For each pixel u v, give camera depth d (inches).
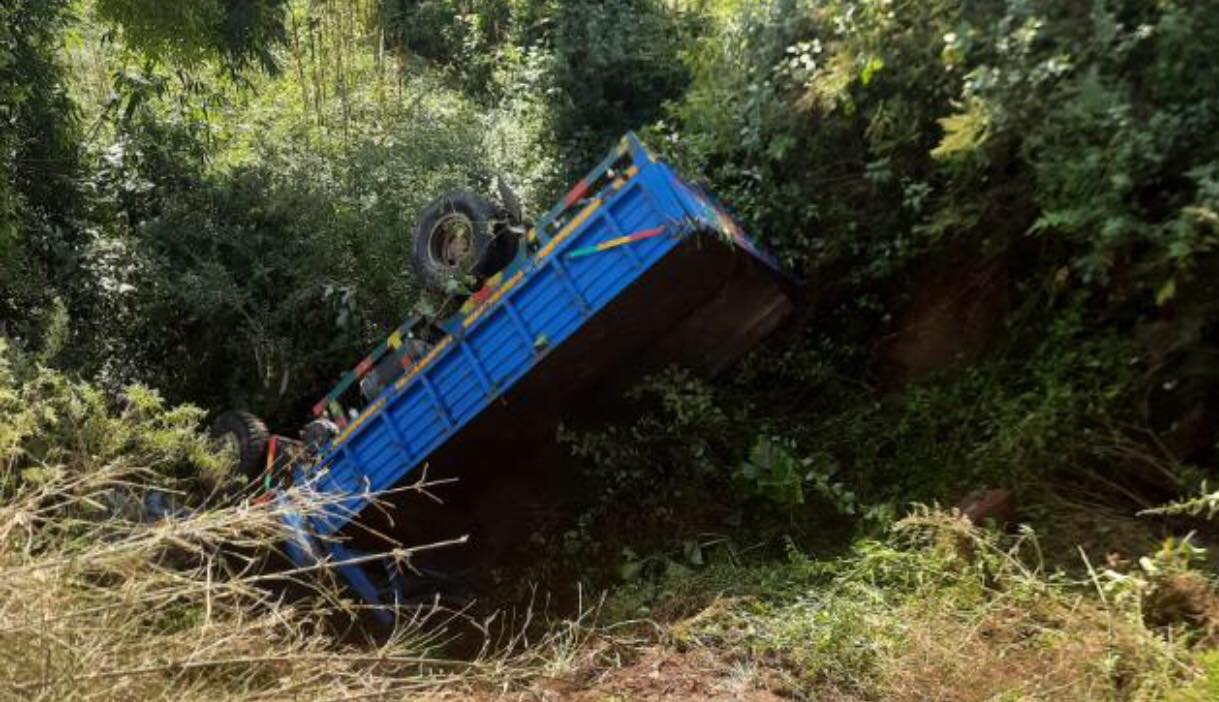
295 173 437.7
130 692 114.7
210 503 256.8
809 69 279.9
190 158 456.8
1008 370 252.1
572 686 181.0
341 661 134.0
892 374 293.6
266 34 460.8
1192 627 157.2
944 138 246.2
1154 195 210.5
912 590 192.5
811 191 298.4
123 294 409.1
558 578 289.3
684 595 222.7
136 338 412.8
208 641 127.2
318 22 562.6
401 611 283.9
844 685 169.6
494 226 284.4
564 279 259.9
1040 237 242.7
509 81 515.2
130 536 132.5
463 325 276.8
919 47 259.4
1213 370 205.5
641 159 249.1
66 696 108.3
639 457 290.2
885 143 266.2
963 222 248.4
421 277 295.4
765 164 303.6
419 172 427.8
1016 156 235.8
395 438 291.6
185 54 423.8
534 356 265.7
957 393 257.8
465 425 279.7
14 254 364.5
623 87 457.7
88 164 438.3
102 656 113.9
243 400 393.4
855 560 205.9
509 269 267.6
